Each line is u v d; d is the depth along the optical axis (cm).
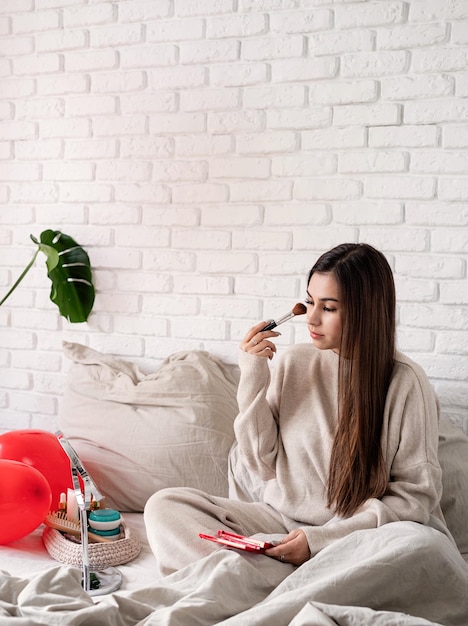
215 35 272
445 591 172
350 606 152
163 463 247
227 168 273
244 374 215
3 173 305
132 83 285
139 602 159
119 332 292
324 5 257
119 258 290
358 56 254
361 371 198
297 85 262
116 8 285
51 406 303
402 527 178
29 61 299
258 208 269
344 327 199
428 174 249
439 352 251
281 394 219
